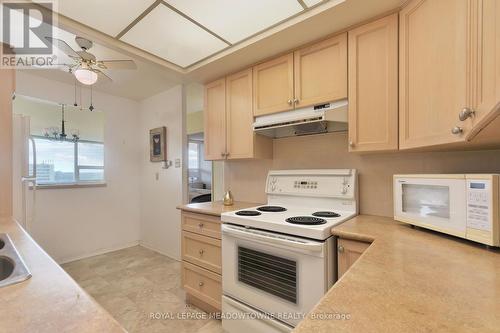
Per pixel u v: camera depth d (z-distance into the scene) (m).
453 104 1.02
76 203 3.12
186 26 1.59
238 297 1.57
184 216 2.08
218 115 2.30
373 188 1.71
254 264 1.49
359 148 1.49
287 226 1.33
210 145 2.37
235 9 1.43
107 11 1.44
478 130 0.88
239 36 1.70
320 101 1.65
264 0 1.35
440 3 1.08
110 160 3.43
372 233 1.17
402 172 1.61
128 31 1.64
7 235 1.10
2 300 0.53
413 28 1.26
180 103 3.11
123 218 3.56
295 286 1.31
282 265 1.36
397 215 1.33
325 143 1.94
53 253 2.92
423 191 1.19
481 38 0.86
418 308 0.52
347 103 1.56
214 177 4.10
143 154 3.69
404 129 1.31
